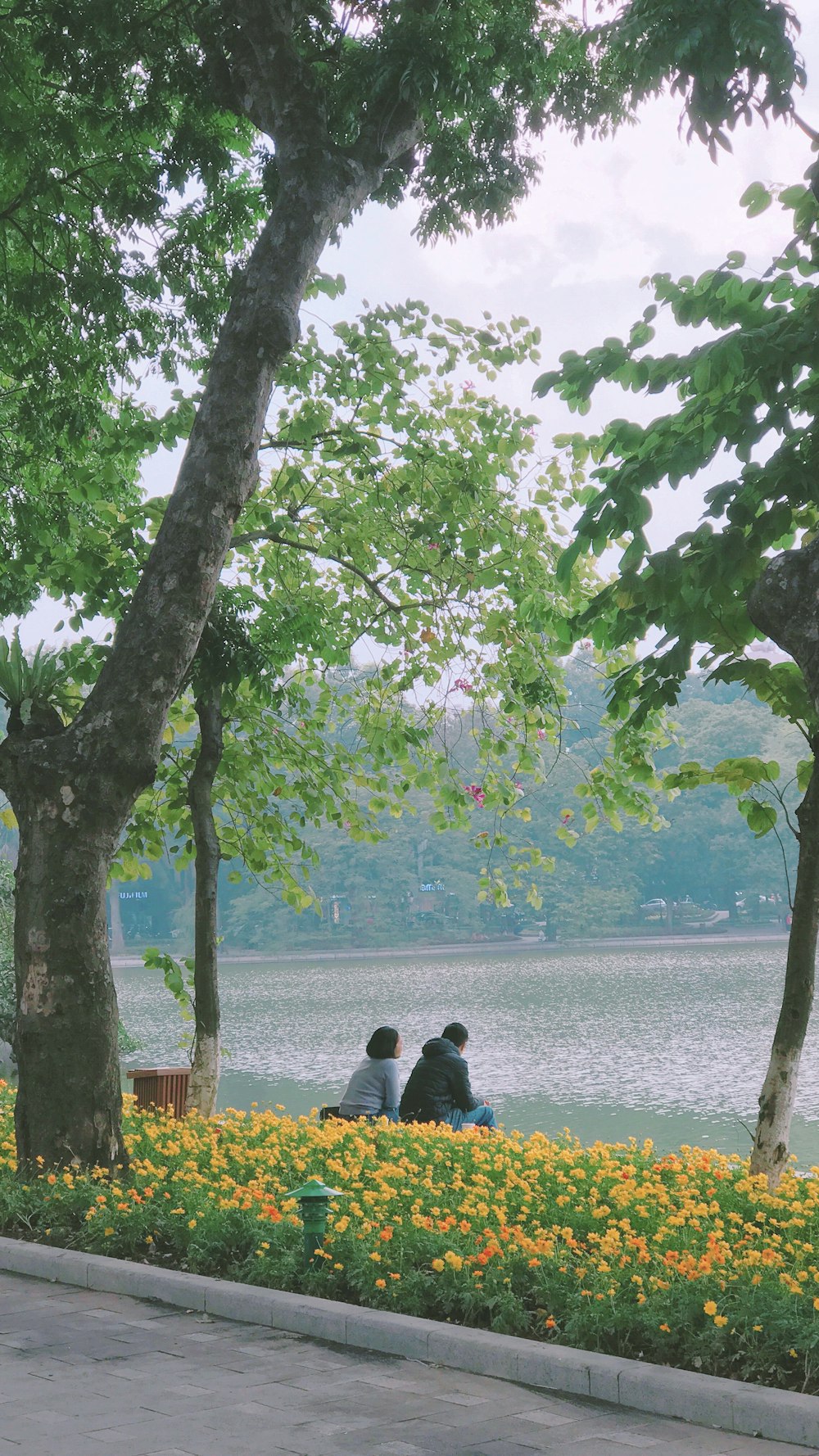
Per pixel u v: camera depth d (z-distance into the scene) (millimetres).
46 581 13102
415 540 13922
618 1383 5188
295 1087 28172
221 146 12086
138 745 9602
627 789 14031
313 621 13438
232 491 9906
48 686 10266
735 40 5691
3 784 9578
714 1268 6027
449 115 10906
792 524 7996
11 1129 11594
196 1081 12383
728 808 98938
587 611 7793
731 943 96062
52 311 12547
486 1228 6953
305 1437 4777
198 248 12789
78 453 13094
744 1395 4836
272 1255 7008
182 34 11719
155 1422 4945
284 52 10484
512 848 14703
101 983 9445
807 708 8188
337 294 12695
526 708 14570
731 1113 23078
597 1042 35719
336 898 99062
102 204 12578
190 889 101938
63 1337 6188
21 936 9430
